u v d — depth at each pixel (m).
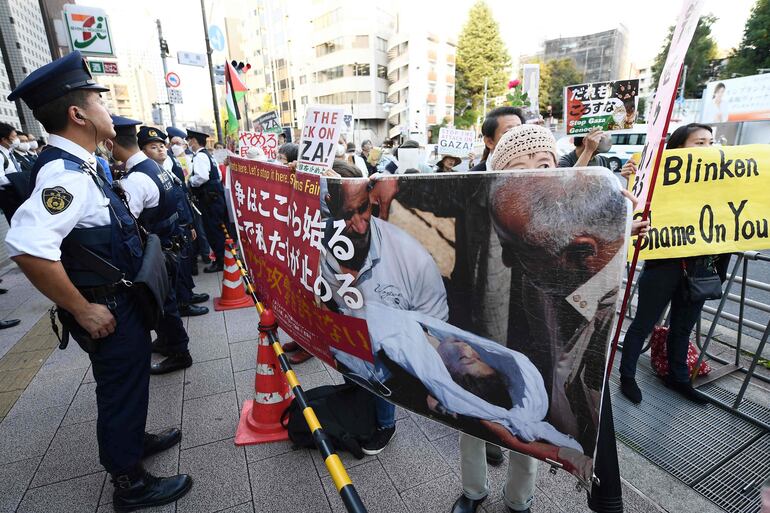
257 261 2.53
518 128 1.48
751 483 2.02
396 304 1.45
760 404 2.64
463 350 1.31
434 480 2.04
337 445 2.20
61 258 1.66
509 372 1.22
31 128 10.38
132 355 1.81
